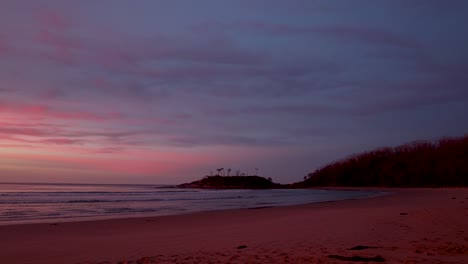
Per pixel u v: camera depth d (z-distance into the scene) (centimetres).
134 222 2064
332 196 6738
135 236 1485
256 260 870
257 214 2531
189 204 4191
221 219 2212
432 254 922
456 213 1906
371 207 2891
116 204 4009
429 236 1240
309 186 17075
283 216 2309
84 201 4462
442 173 11812
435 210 2116
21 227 1800
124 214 2761
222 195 7512
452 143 12644
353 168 15625
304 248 1055
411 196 5025
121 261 912
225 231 1584
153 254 1018
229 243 1210
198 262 859
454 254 920
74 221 2141
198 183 18700
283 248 1063
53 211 3019
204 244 1201
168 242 1278
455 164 11631
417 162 13150
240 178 18512
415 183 12094
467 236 1226
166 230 1702
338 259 867
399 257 884
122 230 1714
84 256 1028
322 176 17100
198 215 2506
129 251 1094
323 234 1365
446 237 1211
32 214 2727
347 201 4194
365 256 899
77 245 1245
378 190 9850
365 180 14475
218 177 18725
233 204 4212
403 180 12775
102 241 1338
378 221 1720
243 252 1002
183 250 1079
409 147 14225
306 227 1614
